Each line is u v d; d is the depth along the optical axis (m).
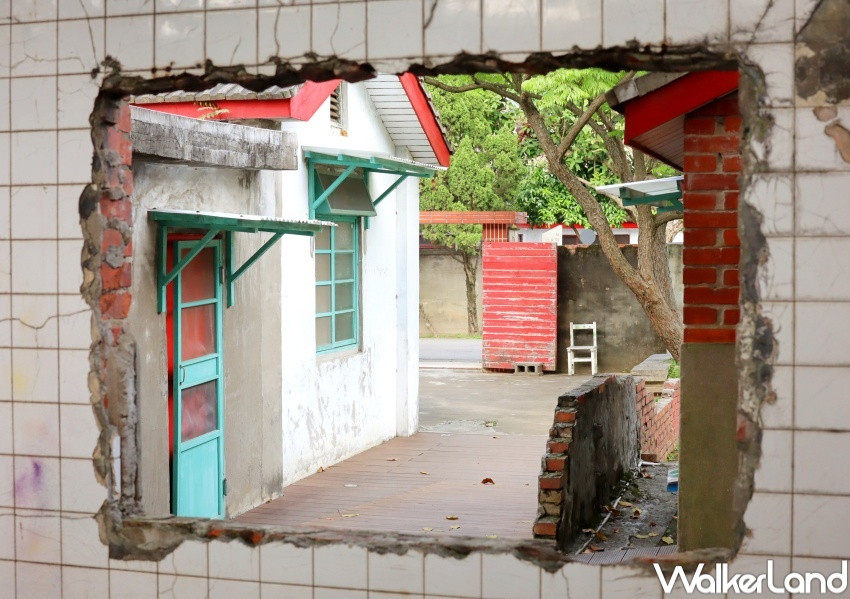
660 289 12.51
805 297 3.96
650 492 8.70
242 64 4.57
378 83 12.41
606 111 13.05
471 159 24.56
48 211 4.79
